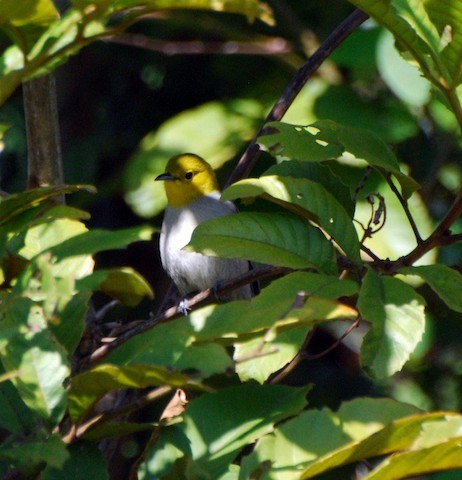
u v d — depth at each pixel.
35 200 5.69
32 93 7.07
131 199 12.41
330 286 5.38
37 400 5.12
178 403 6.54
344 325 12.98
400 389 13.07
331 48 8.62
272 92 13.29
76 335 5.40
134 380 4.78
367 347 5.16
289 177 6.13
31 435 5.18
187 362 4.71
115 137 14.96
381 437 4.65
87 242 4.79
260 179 6.09
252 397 5.29
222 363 4.69
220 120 12.68
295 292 5.30
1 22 5.11
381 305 5.30
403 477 4.76
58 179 7.30
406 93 10.42
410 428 4.73
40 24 5.19
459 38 5.89
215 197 10.86
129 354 4.93
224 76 14.98
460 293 5.74
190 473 4.84
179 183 10.71
